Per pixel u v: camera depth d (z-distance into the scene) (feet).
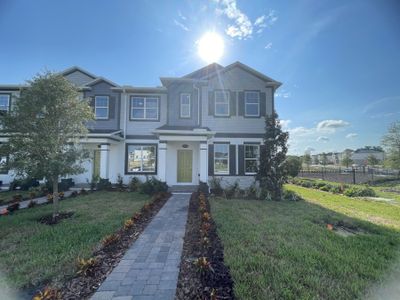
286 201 35.12
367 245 16.49
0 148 22.04
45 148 22.53
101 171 43.55
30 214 24.56
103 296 10.05
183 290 10.50
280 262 13.38
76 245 15.96
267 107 47.01
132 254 14.57
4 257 14.17
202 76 51.13
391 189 50.96
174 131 39.70
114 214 24.45
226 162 45.96
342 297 10.23
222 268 11.75
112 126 48.37
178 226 20.54
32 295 10.52
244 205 30.53
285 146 39.40
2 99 49.55
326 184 52.95
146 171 48.11
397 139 70.08
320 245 16.31
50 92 22.70
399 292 10.71
